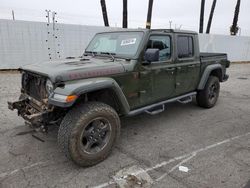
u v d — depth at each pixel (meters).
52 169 3.15
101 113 3.18
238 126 4.75
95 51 4.49
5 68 10.40
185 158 3.46
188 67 4.84
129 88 3.70
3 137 4.05
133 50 3.84
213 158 3.46
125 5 13.75
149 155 3.54
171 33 4.39
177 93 4.82
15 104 3.69
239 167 3.22
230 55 18.83
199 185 2.83
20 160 3.36
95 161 3.24
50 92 3.09
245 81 10.24
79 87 2.92
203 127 4.68
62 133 2.98
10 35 10.18
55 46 11.27
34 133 4.19
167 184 2.85
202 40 16.62
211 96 5.88
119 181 2.91
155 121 4.96
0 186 2.79
